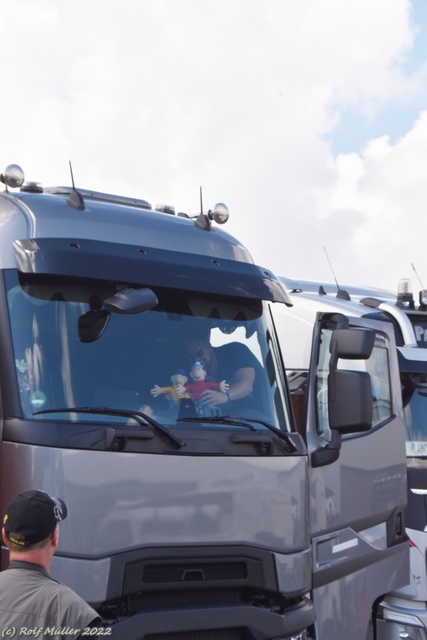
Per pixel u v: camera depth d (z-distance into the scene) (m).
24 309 5.01
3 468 4.77
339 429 5.88
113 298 5.19
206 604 5.15
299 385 7.18
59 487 4.69
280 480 5.47
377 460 6.94
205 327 5.63
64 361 5.02
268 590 5.34
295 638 5.57
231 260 6.05
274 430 5.58
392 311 8.27
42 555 3.56
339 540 6.49
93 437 4.83
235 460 5.29
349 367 7.15
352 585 6.65
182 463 5.07
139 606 4.96
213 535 5.13
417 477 7.84
